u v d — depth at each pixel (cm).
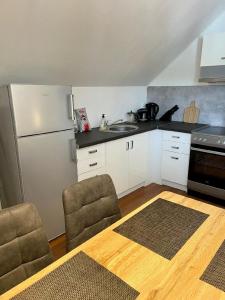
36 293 84
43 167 206
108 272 93
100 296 83
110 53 249
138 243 110
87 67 255
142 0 195
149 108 380
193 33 305
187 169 316
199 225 123
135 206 295
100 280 89
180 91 360
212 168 286
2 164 212
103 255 102
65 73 246
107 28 209
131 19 212
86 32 201
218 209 139
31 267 113
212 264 97
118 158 287
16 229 109
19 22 162
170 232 118
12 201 218
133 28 226
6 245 105
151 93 396
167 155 333
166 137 327
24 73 214
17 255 108
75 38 202
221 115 324
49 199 217
